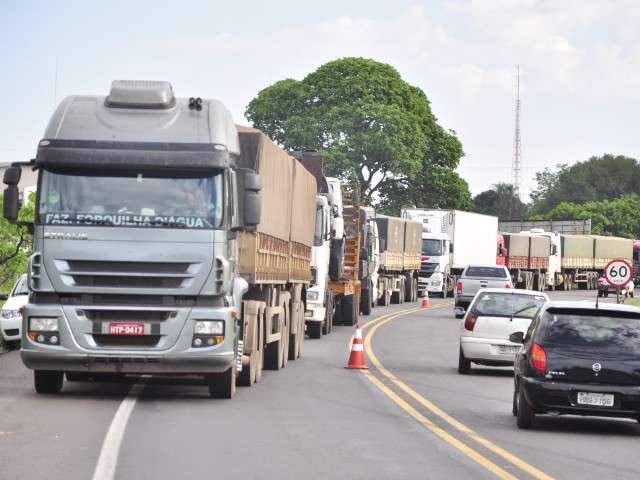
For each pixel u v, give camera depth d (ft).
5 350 118.01
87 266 74.64
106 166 74.79
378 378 101.81
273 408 75.77
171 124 76.02
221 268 75.00
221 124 76.84
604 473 54.95
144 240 74.59
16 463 52.06
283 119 376.27
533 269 360.28
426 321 198.80
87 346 74.43
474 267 212.64
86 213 74.69
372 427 68.59
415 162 371.15
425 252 295.07
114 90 76.89
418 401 84.69
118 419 67.00
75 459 53.31
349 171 359.87
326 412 75.00
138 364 74.84
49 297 75.20
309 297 148.66
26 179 294.87
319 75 374.02
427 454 58.70
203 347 74.84
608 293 380.58
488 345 109.09
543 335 71.36
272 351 103.45
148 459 53.93
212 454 56.08
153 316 74.84
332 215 159.43
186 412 71.77
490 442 64.59
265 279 91.81
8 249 159.53
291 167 105.19
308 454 57.16
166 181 75.15
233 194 77.71
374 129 367.04
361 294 214.48
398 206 383.65
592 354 70.23
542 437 68.13
